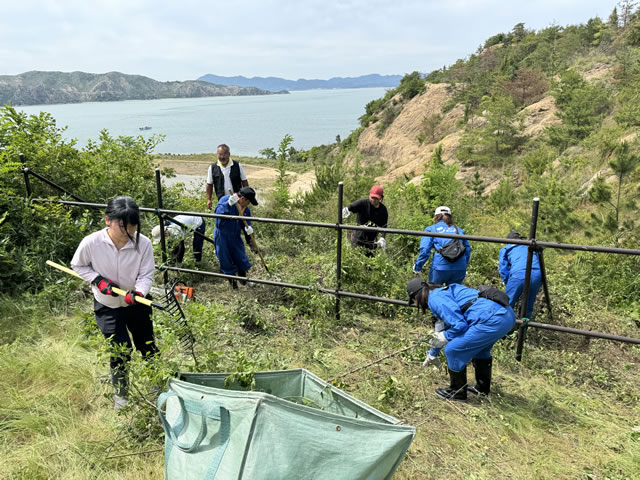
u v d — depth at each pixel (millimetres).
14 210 6234
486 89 47469
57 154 7551
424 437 3514
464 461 3281
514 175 24000
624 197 10266
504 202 15531
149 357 3506
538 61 47719
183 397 2738
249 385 3121
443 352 4254
